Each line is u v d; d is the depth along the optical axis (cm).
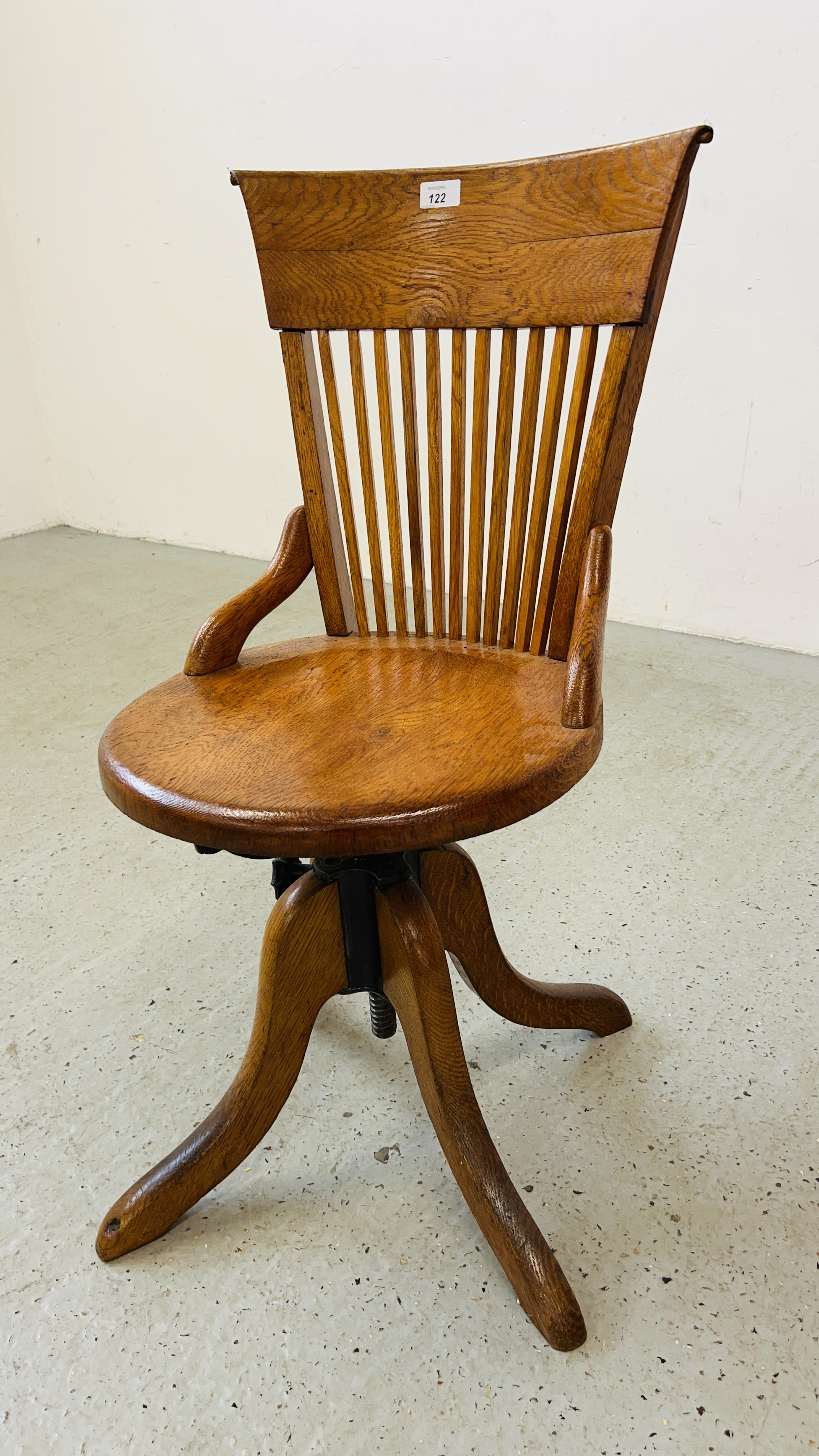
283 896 86
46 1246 90
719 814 158
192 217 290
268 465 307
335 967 88
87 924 138
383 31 236
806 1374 77
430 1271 87
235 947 132
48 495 376
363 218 90
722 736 184
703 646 229
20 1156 100
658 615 241
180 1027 117
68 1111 106
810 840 150
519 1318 82
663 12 197
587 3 205
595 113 213
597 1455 72
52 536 367
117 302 321
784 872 142
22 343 354
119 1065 112
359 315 93
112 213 308
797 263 197
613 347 81
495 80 224
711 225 203
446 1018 83
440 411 93
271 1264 88
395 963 85
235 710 82
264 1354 80
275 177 91
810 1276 85
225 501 323
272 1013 86
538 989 105
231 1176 97
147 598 279
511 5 215
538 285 85
